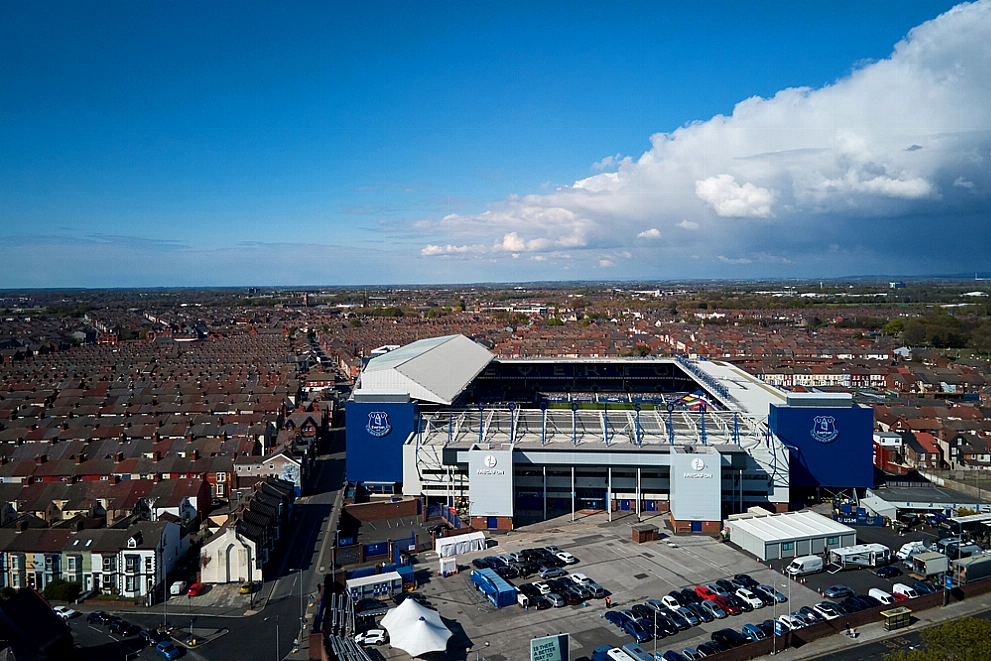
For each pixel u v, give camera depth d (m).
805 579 80.88
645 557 88.00
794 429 109.19
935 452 133.12
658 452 101.38
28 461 124.88
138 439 142.62
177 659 67.25
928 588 75.44
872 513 100.56
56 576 83.50
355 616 72.25
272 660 66.81
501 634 69.06
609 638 67.88
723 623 70.06
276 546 96.44
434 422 117.06
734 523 93.44
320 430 159.62
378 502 108.31
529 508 108.81
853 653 63.78
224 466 120.69
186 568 88.50
